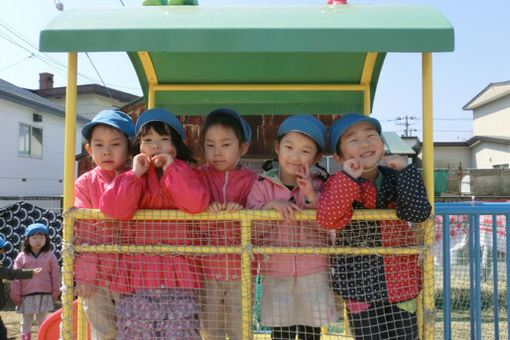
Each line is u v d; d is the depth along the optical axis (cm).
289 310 240
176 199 216
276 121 611
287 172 246
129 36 200
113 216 214
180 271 225
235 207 218
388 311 235
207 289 231
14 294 555
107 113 255
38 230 585
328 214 206
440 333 401
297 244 234
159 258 226
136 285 225
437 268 373
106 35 200
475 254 271
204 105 369
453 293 395
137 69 348
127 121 258
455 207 264
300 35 198
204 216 217
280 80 360
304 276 240
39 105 1384
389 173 243
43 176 1453
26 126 1373
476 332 277
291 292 241
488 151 2456
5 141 1271
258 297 277
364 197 231
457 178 1758
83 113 1989
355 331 233
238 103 369
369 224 230
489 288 385
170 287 225
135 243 228
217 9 224
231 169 267
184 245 222
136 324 222
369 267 228
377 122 241
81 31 201
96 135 248
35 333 608
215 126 259
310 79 358
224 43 198
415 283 225
